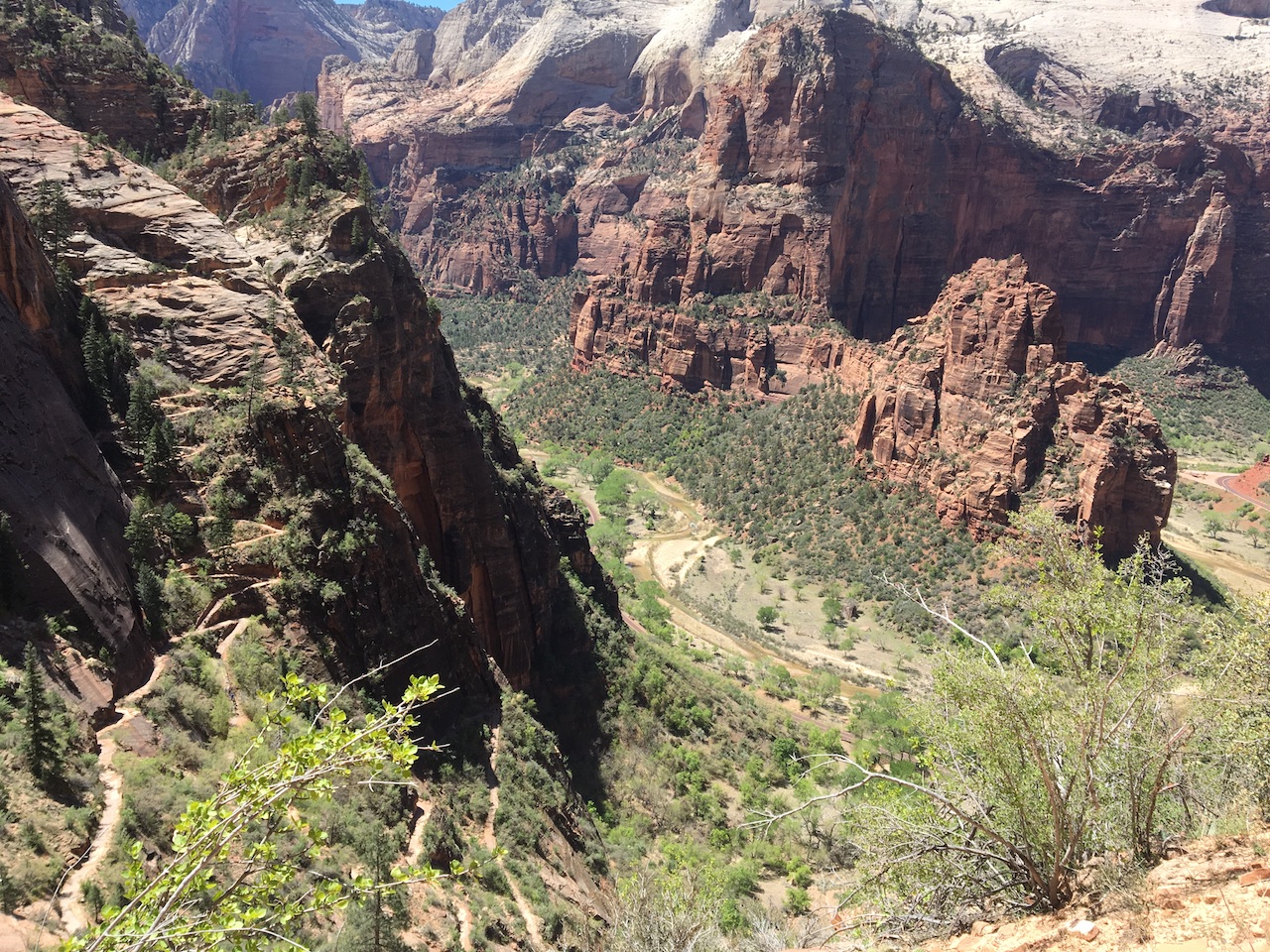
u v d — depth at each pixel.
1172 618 18.06
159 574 33.62
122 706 27.47
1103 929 13.29
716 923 28.55
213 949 12.02
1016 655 18.73
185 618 33.25
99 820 22.58
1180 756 16.53
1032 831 16.14
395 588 43.38
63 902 19.28
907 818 17.80
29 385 31.23
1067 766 16.25
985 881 16.67
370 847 29.02
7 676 23.91
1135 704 16.81
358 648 39.91
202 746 28.30
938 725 18.56
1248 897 12.59
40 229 42.72
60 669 25.75
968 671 17.70
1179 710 17.66
